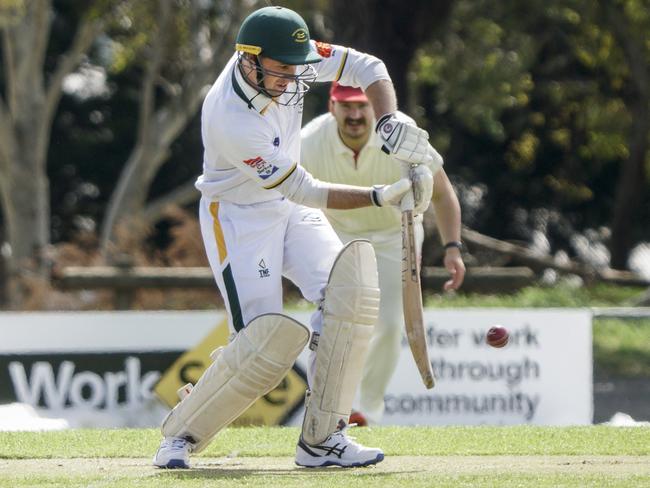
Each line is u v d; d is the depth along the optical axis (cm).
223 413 1631
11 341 3142
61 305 5031
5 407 3062
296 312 3083
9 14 6444
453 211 2077
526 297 5378
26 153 6875
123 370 3167
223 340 3184
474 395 3133
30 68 6862
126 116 11088
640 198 9238
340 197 1614
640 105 8331
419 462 1688
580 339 3178
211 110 1636
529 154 9888
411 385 3102
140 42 7250
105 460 1742
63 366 3153
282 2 6600
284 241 1703
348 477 1489
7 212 6925
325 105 8094
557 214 11288
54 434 2025
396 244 2433
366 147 2312
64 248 5400
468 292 5062
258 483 1430
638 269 11050
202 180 1709
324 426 1636
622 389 4616
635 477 1460
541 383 3164
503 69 7706
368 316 1620
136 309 4647
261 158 1603
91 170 11156
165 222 9131
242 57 1603
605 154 8862
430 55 7600
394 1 4566
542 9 7462
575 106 8912
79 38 6975
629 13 7362
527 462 1669
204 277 4294
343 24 4650
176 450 1636
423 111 8550
